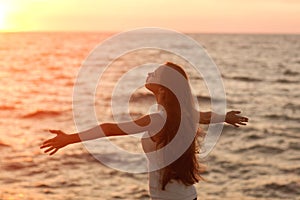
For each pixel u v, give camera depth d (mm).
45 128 22062
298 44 162250
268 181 12781
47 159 15094
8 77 51844
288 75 52625
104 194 11398
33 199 10953
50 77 51188
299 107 29562
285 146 18000
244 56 89875
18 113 26797
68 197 11141
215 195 11453
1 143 18250
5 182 12484
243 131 20844
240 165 14719
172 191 3223
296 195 11617
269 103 31359
